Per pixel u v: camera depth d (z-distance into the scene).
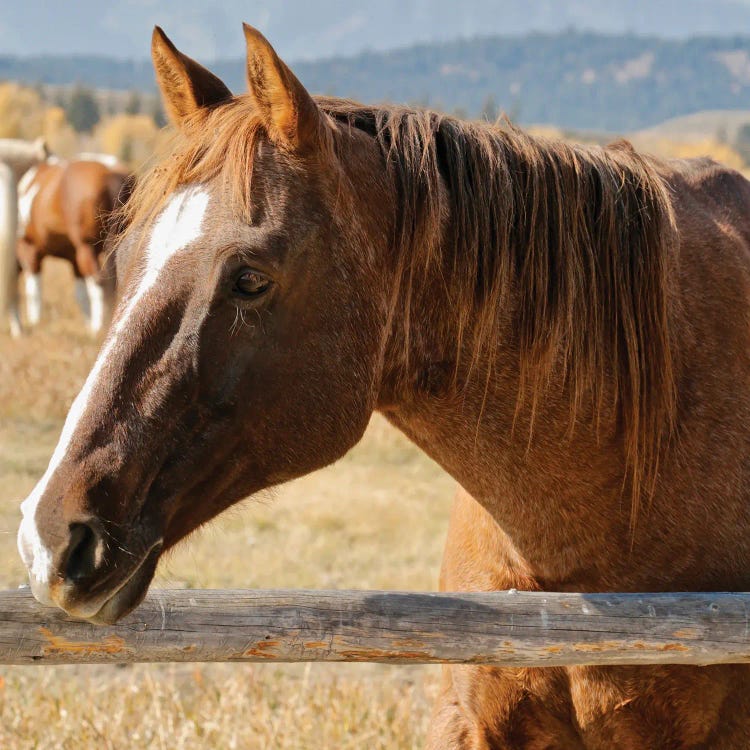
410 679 6.83
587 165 3.30
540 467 3.34
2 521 9.73
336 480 12.52
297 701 5.89
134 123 119.81
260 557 9.37
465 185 3.14
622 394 3.32
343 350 2.95
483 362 3.22
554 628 2.98
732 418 3.47
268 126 2.91
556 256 3.21
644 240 3.29
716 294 3.57
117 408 2.70
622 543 3.40
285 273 2.83
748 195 4.13
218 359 2.78
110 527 2.62
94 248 19.59
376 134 3.17
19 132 122.25
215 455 2.82
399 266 3.04
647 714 3.40
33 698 5.90
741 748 3.41
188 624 2.82
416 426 3.37
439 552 9.91
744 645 3.03
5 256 18.98
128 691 5.94
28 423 13.62
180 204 2.85
